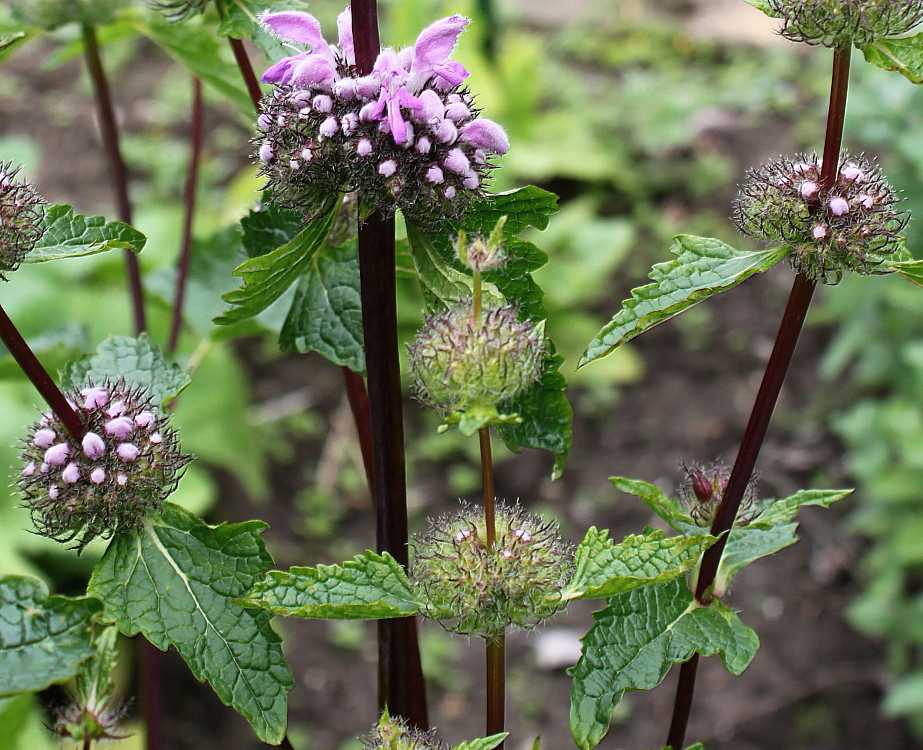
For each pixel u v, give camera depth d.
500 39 1.50
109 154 0.58
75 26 0.58
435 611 0.44
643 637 0.45
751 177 0.45
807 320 1.21
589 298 1.22
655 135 1.38
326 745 0.89
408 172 0.43
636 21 1.65
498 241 0.42
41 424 0.45
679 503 0.48
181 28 0.54
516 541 0.44
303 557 1.02
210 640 0.45
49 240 0.45
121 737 0.47
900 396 1.00
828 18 0.43
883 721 0.89
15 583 0.45
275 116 0.44
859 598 0.98
